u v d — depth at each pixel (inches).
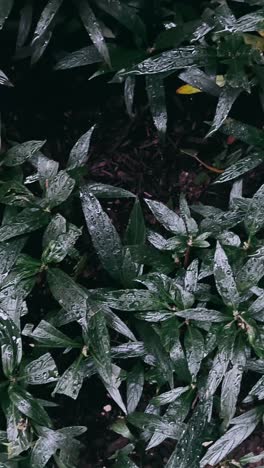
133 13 47.7
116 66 48.1
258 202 46.6
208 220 47.9
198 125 51.3
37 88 51.1
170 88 51.1
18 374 46.2
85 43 50.4
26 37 49.0
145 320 46.1
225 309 46.6
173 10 49.3
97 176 50.6
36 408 45.7
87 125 51.2
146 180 50.8
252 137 48.3
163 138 49.4
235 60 47.6
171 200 50.5
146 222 50.3
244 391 49.7
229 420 46.7
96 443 49.6
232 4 50.0
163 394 47.1
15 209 47.4
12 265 45.8
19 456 46.7
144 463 49.5
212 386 45.7
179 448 47.0
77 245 49.7
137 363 47.9
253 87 50.4
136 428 49.4
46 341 46.0
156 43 48.1
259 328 45.5
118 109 51.3
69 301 45.3
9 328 45.8
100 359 45.3
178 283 47.0
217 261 45.2
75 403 49.6
